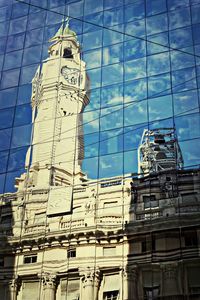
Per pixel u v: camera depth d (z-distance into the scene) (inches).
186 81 1584.6
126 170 1498.5
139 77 1656.0
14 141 1695.4
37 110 1736.0
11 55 1907.0
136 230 1386.6
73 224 1464.1
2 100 1804.9
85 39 1827.0
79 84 1732.3
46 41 1887.3
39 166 1612.9
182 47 1656.0
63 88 1744.6
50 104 1727.4
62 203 1514.5
